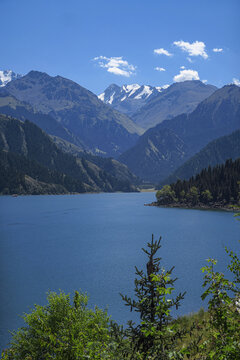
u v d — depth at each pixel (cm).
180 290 5400
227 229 14200
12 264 7819
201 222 16862
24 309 4784
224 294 663
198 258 8131
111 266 7525
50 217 19075
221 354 584
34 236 12262
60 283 6191
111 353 741
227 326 623
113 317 4378
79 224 15925
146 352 704
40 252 9288
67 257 8594
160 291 701
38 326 1839
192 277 6262
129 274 6781
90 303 4997
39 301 5150
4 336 3809
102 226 15225
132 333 747
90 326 1752
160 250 9350
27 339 1795
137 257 8506
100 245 10362
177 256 8438
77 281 6306
